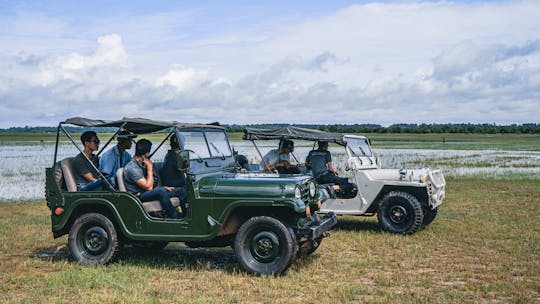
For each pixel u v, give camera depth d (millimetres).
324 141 10414
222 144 7801
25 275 6609
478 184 17859
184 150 6391
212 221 6465
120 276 6406
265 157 10719
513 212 11531
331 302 5387
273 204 6254
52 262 7328
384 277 6371
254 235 6480
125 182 7109
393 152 39875
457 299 5477
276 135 10195
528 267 6828
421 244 8375
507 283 6066
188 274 6602
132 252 8016
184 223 6621
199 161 6891
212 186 6547
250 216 6758
